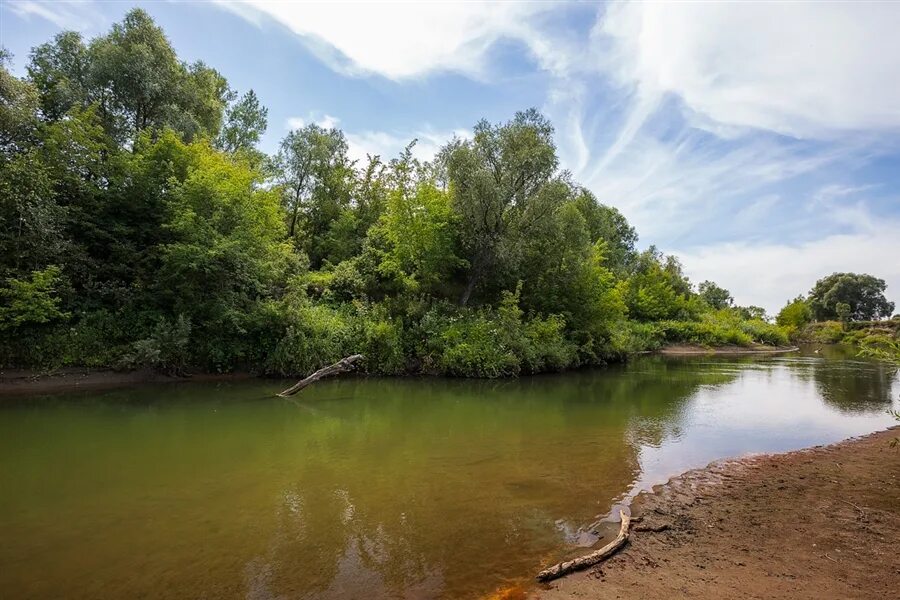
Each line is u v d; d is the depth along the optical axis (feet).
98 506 23.53
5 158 55.77
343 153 124.57
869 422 45.11
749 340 169.17
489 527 21.66
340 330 69.92
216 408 46.98
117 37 83.10
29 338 54.75
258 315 66.85
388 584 16.71
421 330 74.84
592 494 25.91
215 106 99.91
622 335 107.34
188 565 17.92
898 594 15.64
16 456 31.30
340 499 24.82
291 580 16.93
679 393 61.87
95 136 69.46
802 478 28.45
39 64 77.71
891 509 23.44
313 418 43.96
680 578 17.01
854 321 269.03
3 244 52.65
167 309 64.85
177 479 27.43
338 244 106.83
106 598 15.71
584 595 15.94
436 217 86.12
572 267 96.02
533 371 80.74
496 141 88.33
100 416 42.45
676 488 26.89
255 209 70.33
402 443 35.99
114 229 63.77
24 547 19.30
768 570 17.47
